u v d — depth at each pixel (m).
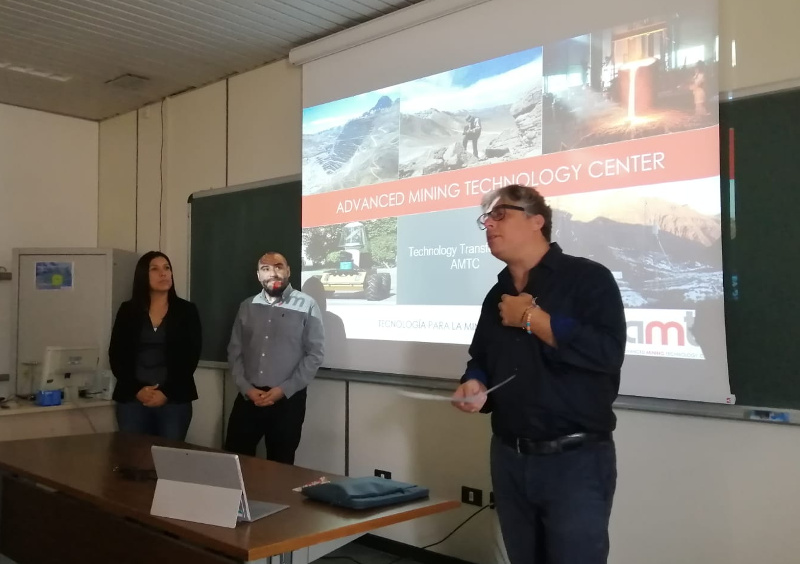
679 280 2.51
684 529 2.51
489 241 1.92
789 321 2.32
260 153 4.31
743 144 2.44
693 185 2.49
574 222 2.80
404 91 3.48
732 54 2.48
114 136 5.45
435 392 3.29
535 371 1.80
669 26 2.58
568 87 2.86
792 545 2.28
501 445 1.90
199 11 3.54
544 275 1.87
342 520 1.68
